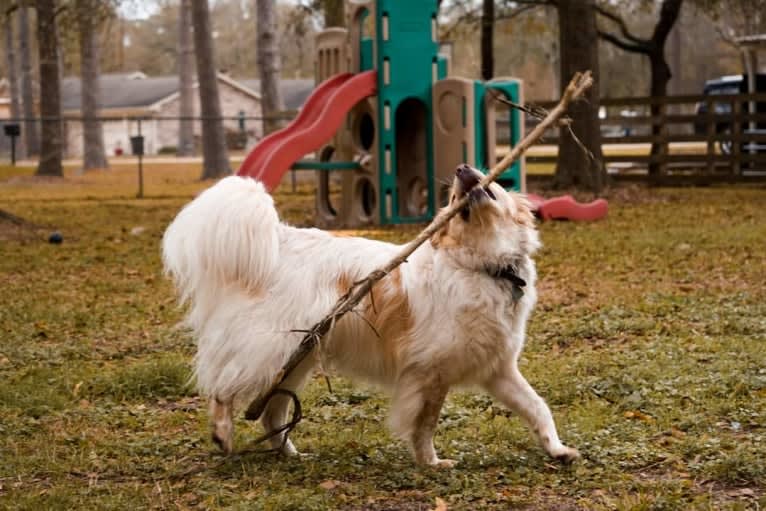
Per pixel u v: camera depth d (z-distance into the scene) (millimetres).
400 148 18969
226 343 5699
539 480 5426
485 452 5938
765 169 26656
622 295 11125
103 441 6293
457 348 5578
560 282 12094
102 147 46844
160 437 6375
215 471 5691
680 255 13914
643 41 28797
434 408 5695
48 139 38125
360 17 18250
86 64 46312
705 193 23969
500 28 32312
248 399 5820
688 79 72812
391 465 5785
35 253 15594
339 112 17016
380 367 5816
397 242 15719
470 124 17656
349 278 5727
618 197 23016
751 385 7129
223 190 5777
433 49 18062
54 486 5461
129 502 5168
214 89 37906
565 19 23484
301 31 32344
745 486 5301
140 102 71688
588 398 7117
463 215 5555
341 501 5152
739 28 35094
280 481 5492
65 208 24312
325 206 19797
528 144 5574
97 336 9648
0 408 7020
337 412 6949
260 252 5703
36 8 37906
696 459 5672
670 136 26266
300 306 5656
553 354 8539
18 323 10211
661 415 6582
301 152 16641
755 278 12070
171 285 12516
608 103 26547
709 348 8398
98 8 32875
